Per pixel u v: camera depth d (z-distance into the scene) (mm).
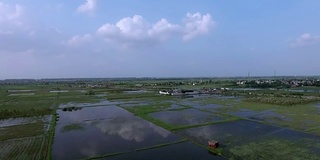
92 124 39688
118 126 37906
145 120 42562
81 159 23234
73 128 36875
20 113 48906
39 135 32531
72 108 56531
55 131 34969
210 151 25156
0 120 43531
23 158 23719
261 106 57375
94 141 29500
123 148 26531
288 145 26703
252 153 24297
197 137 30469
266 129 34219
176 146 27047
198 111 51719
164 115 47000
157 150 25703
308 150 25016
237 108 54781
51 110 53906
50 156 23906
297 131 32688
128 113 50656
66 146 27625
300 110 50531
